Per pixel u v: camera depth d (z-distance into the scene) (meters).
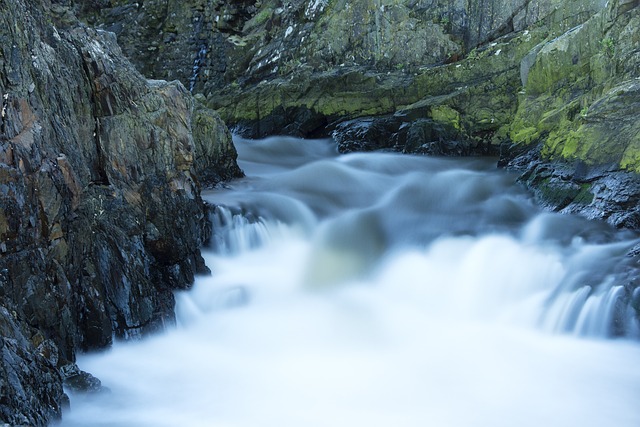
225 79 16.89
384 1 15.00
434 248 9.78
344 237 10.32
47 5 7.30
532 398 6.54
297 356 7.41
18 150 5.86
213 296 8.32
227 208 9.67
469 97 13.48
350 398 6.52
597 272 8.28
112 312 6.97
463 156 13.16
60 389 5.65
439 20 14.71
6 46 5.88
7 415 4.82
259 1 17.34
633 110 10.11
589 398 6.54
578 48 11.88
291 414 6.18
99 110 7.43
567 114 11.44
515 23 13.99
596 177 10.16
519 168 11.79
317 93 14.91
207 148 11.26
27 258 5.88
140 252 7.41
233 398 6.45
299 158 13.91
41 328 6.00
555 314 8.07
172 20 17.30
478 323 8.46
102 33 8.02
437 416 6.19
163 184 7.93
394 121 13.88
